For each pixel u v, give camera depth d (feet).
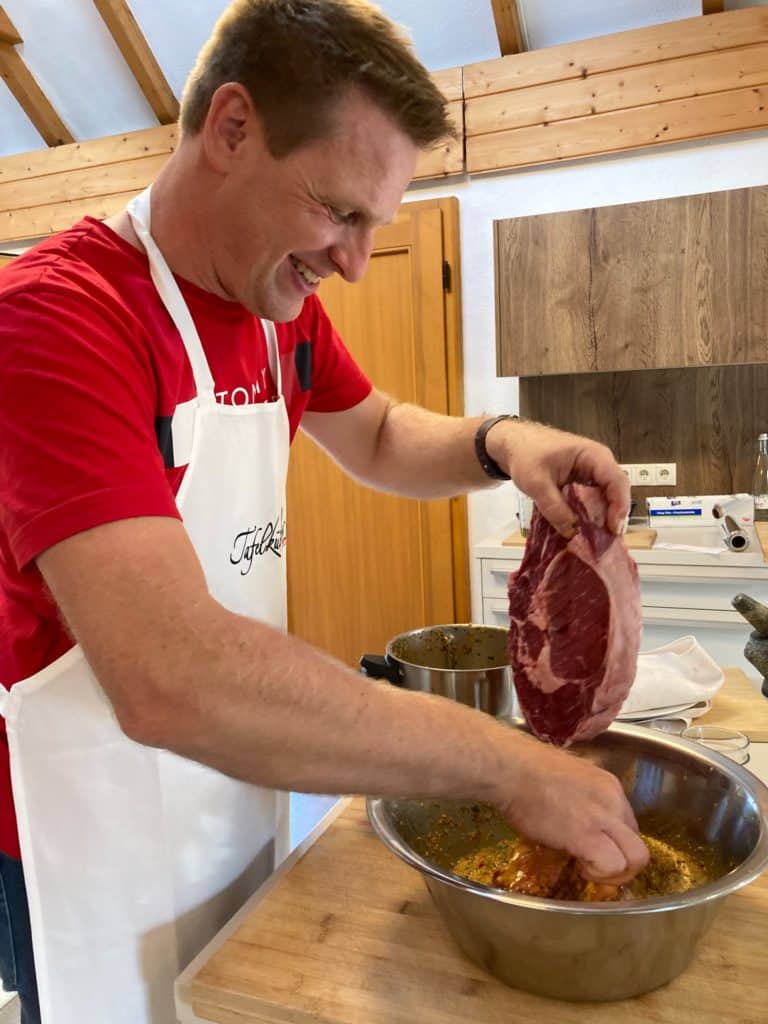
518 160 9.59
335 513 10.72
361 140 2.59
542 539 3.27
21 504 2.31
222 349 3.27
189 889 3.11
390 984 2.48
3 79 11.12
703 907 2.31
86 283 2.70
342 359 4.30
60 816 2.94
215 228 2.94
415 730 2.31
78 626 2.21
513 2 8.96
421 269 10.00
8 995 5.74
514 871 2.78
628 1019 2.32
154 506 2.34
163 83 10.74
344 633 10.91
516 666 3.23
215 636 2.17
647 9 8.95
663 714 4.37
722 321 8.14
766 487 9.20
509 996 2.43
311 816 8.63
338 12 2.57
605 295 8.48
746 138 8.91
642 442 9.73
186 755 2.20
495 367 10.07
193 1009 2.53
